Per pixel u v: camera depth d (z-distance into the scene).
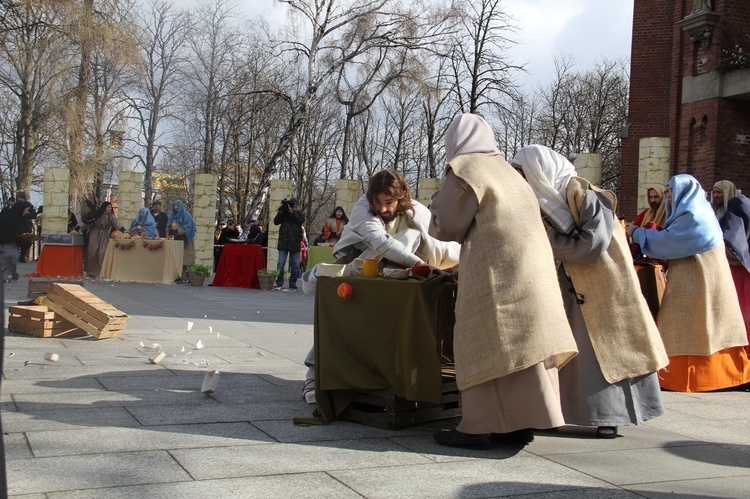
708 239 6.19
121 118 33.44
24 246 24.75
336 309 4.66
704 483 3.67
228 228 20.84
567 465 3.92
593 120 45.16
